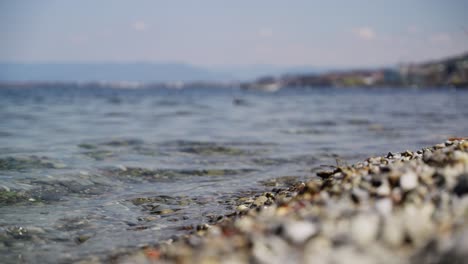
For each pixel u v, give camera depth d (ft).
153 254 19.89
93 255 22.91
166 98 281.54
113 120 105.29
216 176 44.16
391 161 29.89
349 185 21.93
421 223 15.14
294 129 85.51
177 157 53.78
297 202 22.15
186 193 36.91
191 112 137.80
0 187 36.99
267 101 238.89
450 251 12.38
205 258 15.72
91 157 52.06
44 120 101.91
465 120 101.96
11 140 65.36
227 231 19.90
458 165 21.70
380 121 102.32
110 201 34.53
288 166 48.80
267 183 40.34
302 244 15.15
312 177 42.22
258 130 83.56
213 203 33.50
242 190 37.70
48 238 25.90
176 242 22.93
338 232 15.25
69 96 303.48
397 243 14.28
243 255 15.39
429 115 120.16
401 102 216.95
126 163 48.60
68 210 31.91
